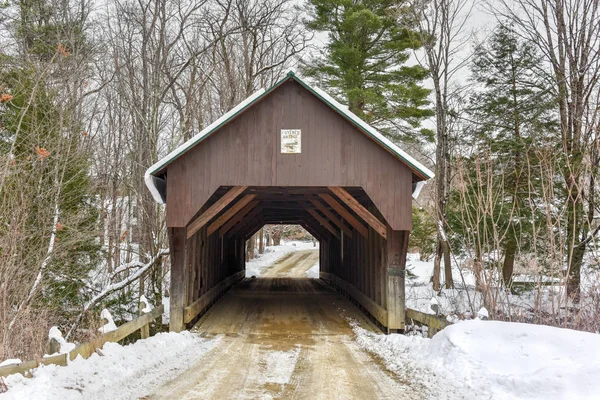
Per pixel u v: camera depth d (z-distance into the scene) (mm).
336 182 9500
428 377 5906
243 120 9586
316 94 9461
